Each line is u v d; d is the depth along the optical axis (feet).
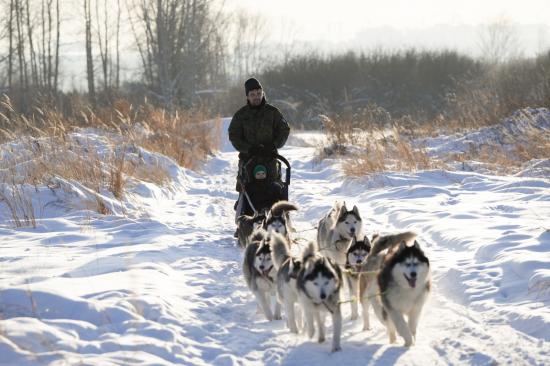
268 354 19.33
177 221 40.52
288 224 32.58
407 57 173.06
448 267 26.89
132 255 29.55
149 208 43.11
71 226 36.50
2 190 39.81
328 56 178.40
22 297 20.77
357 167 55.11
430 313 22.54
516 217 35.40
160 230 36.65
